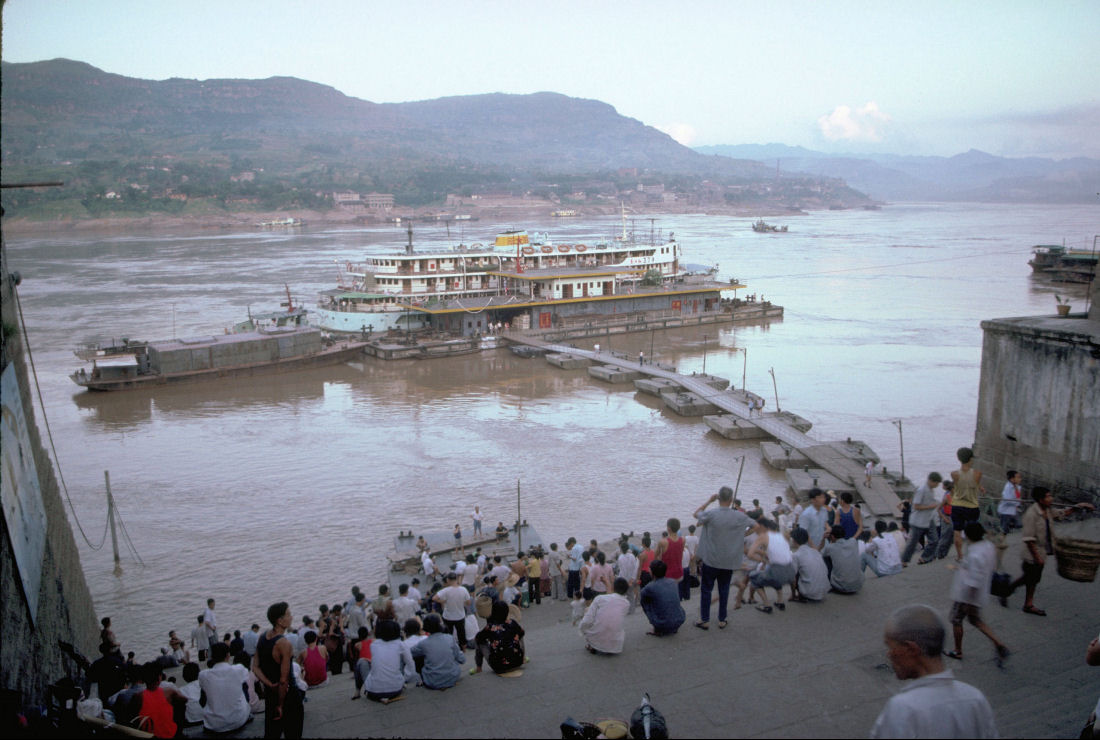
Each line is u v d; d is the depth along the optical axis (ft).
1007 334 68.08
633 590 72.79
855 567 49.52
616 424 203.92
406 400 229.86
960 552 54.75
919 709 23.98
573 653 44.88
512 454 178.09
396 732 37.65
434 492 154.20
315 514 143.23
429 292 322.34
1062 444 64.03
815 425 197.67
